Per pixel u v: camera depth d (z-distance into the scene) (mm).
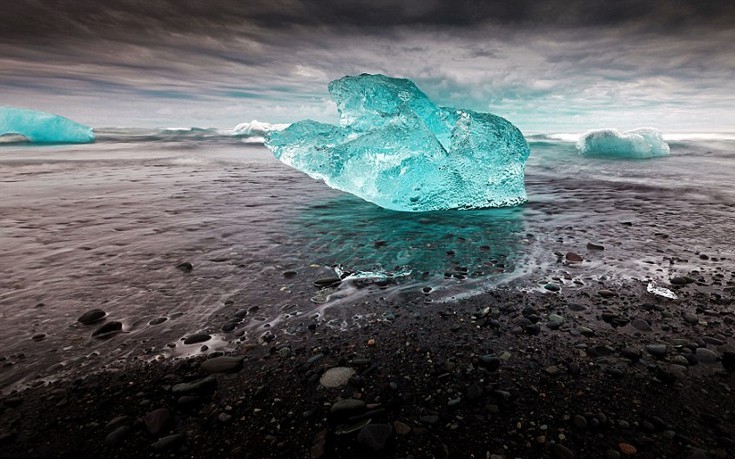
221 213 4949
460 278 2908
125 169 8852
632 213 4855
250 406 1559
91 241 3709
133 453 1323
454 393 1637
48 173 7980
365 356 1912
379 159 4957
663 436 1386
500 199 5430
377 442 1352
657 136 10195
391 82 5555
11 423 1442
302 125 6098
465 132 5258
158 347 1977
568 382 1696
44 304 2416
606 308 2387
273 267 3125
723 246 3527
